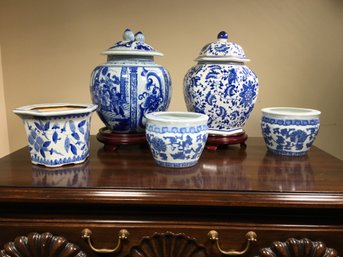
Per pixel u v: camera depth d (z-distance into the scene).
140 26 0.90
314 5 0.90
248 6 0.90
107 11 0.90
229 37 0.91
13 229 0.50
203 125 0.58
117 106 0.66
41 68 0.93
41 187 0.50
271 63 0.93
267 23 0.91
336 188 0.51
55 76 0.94
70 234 0.51
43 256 0.51
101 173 0.57
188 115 0.63
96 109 0.66
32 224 0.50
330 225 0.50
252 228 0.50
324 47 0.92
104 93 0.66
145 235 0.51
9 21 0.91
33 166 0.60
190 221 0.50
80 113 0.58
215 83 0.65
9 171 0.57
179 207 0.50
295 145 0.67
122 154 0.69
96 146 0.76
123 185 0.51
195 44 0.91
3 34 0.91
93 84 0.68
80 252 0.51
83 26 0.91
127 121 0.68
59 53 0.92
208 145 0.72
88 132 0.63
